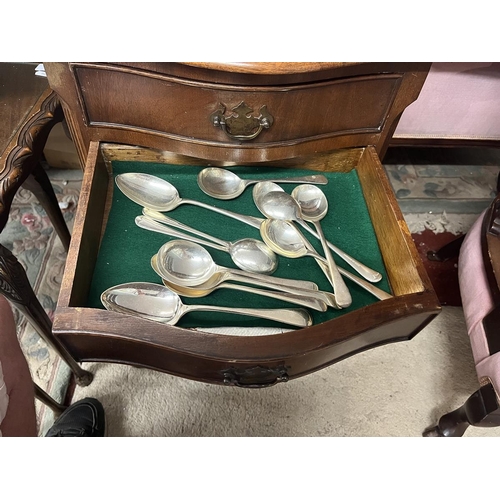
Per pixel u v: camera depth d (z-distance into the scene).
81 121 0.53
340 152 0.62
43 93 0.62
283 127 0.53
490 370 0.61
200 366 0.47
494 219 0.66
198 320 0.49
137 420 0.83
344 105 0.52
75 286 0.45
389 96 0.53
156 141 0.55
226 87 0.48
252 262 0.55
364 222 0.61
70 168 1.16
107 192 0.59
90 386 0.85
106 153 0.58
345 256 0.56
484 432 0.88
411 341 0.96
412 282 0.49
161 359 0.48
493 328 0.62
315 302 0.51
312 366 0.51
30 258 0.99
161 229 0.56
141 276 0.52
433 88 0.91
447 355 0.95
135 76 0.47
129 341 0.42
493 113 0.97
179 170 0.63
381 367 0.93
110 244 0.54
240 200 0.62
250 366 0.45
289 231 0.58
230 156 0.56
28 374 0.56
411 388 0.91
